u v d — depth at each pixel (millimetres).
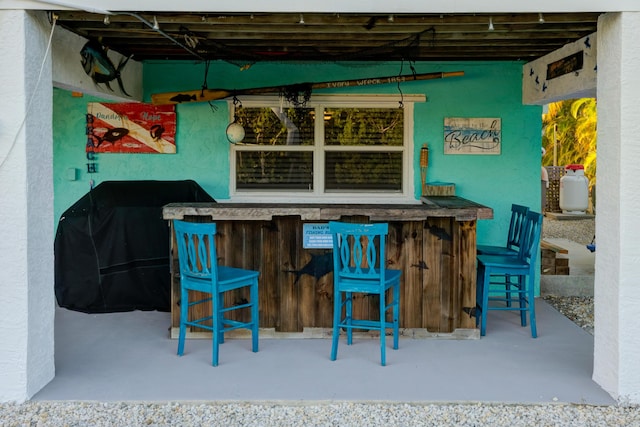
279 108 6090
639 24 3410
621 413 3350
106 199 5496
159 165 6102
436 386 3676
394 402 3453
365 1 3520
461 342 4578
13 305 3469
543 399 3492
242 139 5996
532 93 5809
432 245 4617
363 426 3191
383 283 3994
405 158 6082
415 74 5727
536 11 3480
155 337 4688
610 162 3572
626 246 3471
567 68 5008
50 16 3793
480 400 3475
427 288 4637
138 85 5945
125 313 5398
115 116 6055
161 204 5469
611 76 3541
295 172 6148
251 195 6098
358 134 6098
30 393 3510
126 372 3912
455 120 6043
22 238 3469
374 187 6141
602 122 3656
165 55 5723
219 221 4621
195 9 3502
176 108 6070
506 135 6070
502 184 6094
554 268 6363
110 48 5195
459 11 3520
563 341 4621
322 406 3436
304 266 4637
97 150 6074
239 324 4293
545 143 15578
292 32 4551
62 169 6086
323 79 6039
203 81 6062
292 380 3768
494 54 5582
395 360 4145
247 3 3520
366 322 4203
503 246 6117
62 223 5426
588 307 5766
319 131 6074
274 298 4660
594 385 3705
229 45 5070
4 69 3430
